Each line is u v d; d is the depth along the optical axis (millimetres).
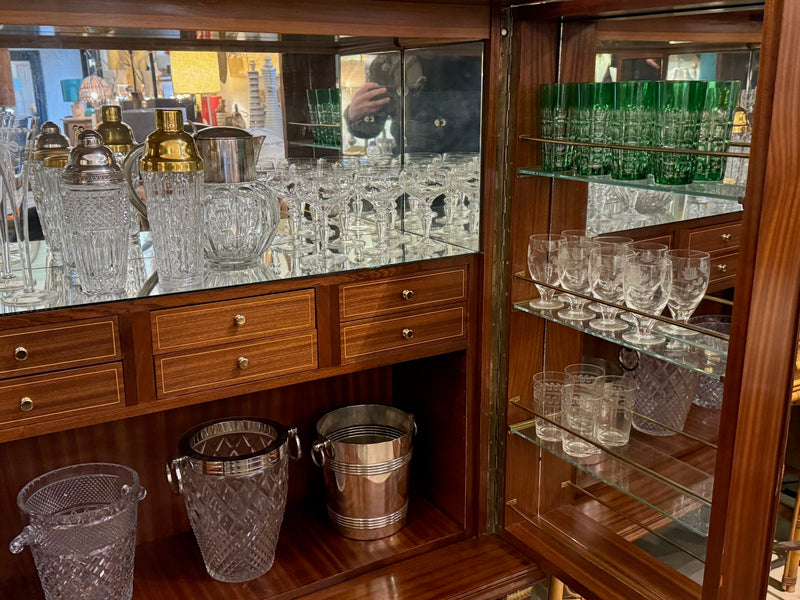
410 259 1714
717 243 1410
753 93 1321
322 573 1817
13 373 1330
